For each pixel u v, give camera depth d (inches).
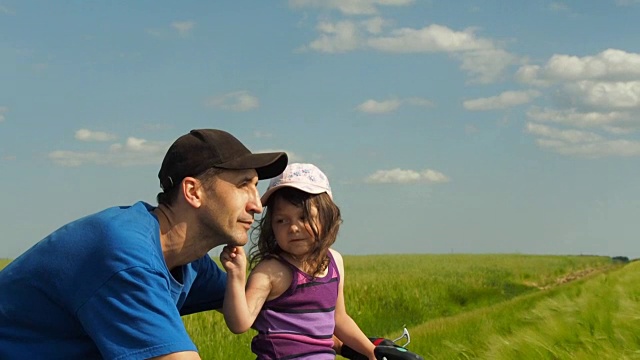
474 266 2016.5
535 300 508.7
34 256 118.6
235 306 142.0
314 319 151.3
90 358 119.9
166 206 124.1
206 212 122.7
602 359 229.9
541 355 237.6
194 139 123.4
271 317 150.5
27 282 117.6
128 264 113.8
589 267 2098.9
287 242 149.6
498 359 242.4
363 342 165.5
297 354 149.0
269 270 150.3
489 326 309.3
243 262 143.3
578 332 252.2
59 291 115.8
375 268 1823.3
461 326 335.9
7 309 118.7
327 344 152.8
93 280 114.3
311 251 151.3
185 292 133.1
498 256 2824.8
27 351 118.6
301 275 151.0
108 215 119.6
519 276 1667.1
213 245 126.3
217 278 146.7
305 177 150.3
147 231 118.6
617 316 259.3
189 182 122.1
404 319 842.8
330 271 155.8
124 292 113.2
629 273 439.2
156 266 116.1
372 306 834.8
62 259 116.1
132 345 111.7
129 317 112.3
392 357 162.6
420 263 2148.1
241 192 124.1
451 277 1435.8
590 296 302.0
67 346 119.0
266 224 152.7
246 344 451.8
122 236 115.5
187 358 112.0
